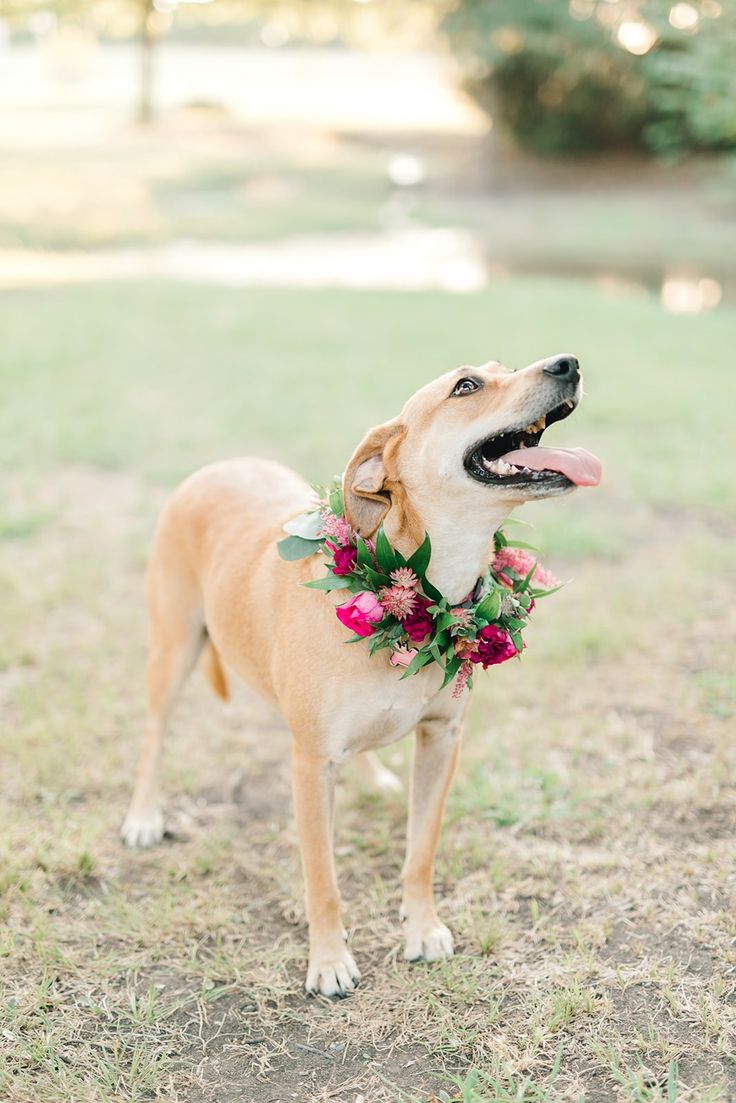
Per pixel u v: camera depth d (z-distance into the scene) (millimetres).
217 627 3762
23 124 36281
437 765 3445
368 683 3170
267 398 9578
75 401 9438
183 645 4000
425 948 3441
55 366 10609
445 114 41844
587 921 3539
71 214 21547
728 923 3475
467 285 17016
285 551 3230
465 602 3268
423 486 3107
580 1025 3088
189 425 8828
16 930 3510
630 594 5887
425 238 22188
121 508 7207
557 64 28578
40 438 8453
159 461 7957
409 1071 2988
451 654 3178
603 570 6246
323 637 3189
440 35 29219
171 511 4035
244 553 3672
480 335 12141
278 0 37469
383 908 3668
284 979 3352
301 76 55719
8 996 3238
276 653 3365
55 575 6195
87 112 40406
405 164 31375
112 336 12000
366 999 3266
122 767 4488
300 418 8914
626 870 3785
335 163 30531
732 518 6988
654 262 19703
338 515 3268
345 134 35875
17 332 12039
